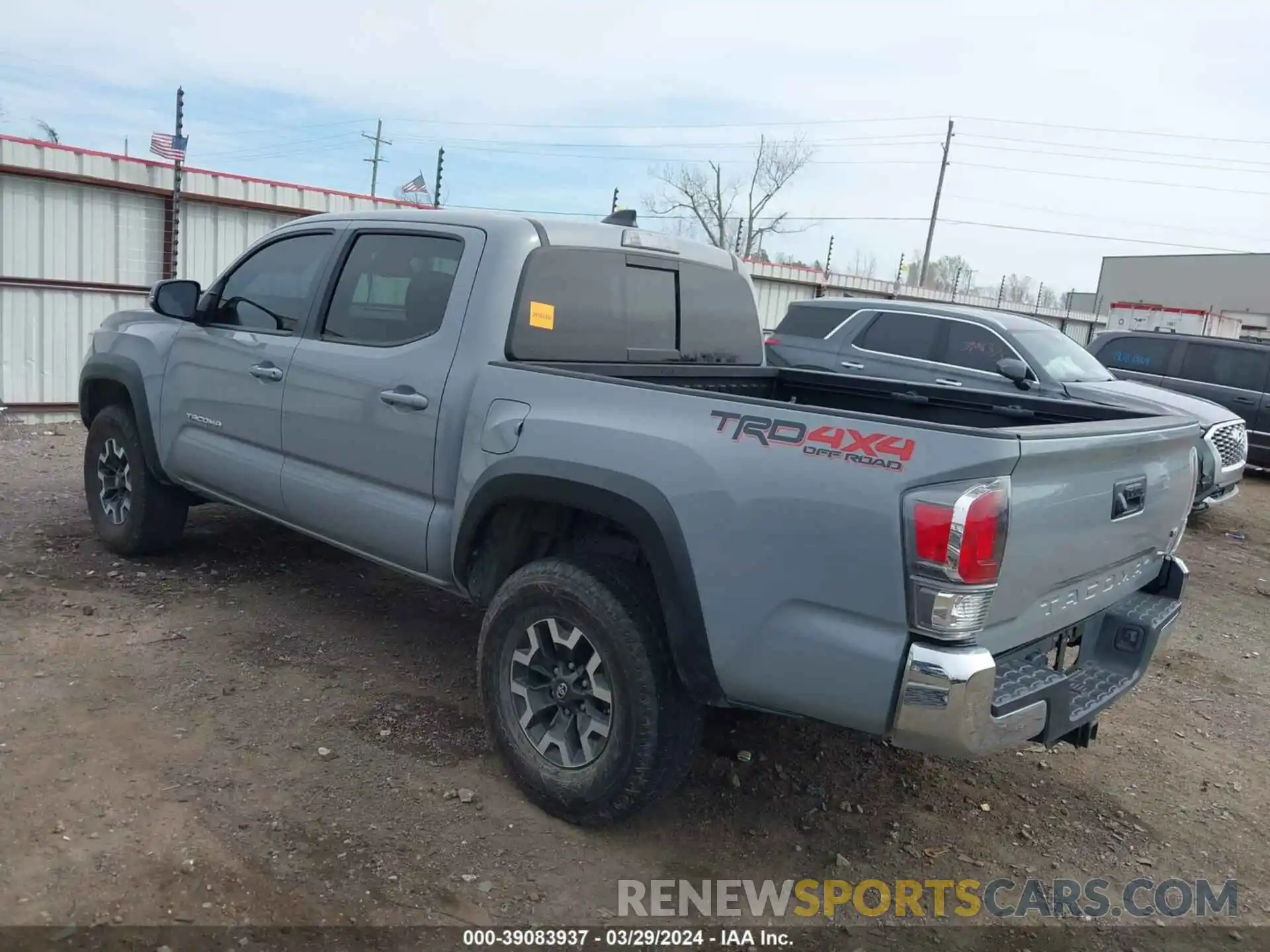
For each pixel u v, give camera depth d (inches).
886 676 103.5
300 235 181.5
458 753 147.3
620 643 121.6
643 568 128.7
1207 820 152.2
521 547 142.8
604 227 163.6
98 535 222.7
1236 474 368.5
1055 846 140.8
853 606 105.7
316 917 109.4
